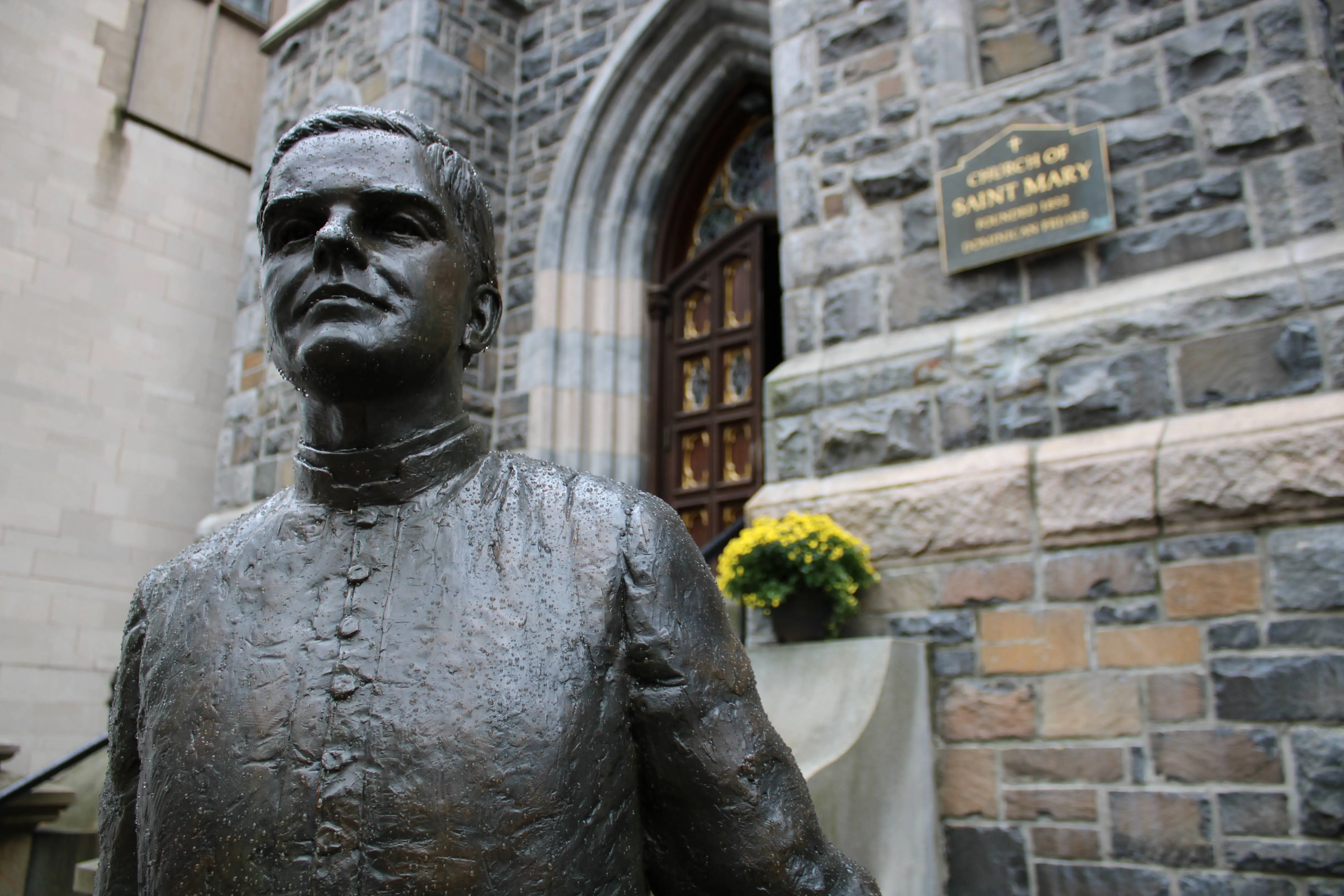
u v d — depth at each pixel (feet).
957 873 11.30
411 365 3.40
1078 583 11.31
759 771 3.23
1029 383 12.39
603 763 3.03
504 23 24.58
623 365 22.29
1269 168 11.55
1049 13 14.11
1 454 23.45
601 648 3.15
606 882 2.94
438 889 2.73
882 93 14.80
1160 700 10.57
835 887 3.25
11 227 24.48
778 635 12.59
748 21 21.39
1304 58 11.61
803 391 14.17
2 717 22.41
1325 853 9.37
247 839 2.87
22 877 13.60
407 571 3.26
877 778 10.73
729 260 21.90
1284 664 9.96
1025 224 12.93
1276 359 10.83
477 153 23.35
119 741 3.65
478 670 3.00
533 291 22.67
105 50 27.07
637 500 3.55
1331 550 9.95
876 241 14.34
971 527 12.10
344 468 3.48
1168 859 10.13
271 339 3.60
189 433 27.20
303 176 3.49
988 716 11.53
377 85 23.12
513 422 22.09
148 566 25.67
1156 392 11.51
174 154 28.17
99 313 25.84
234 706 3.07
